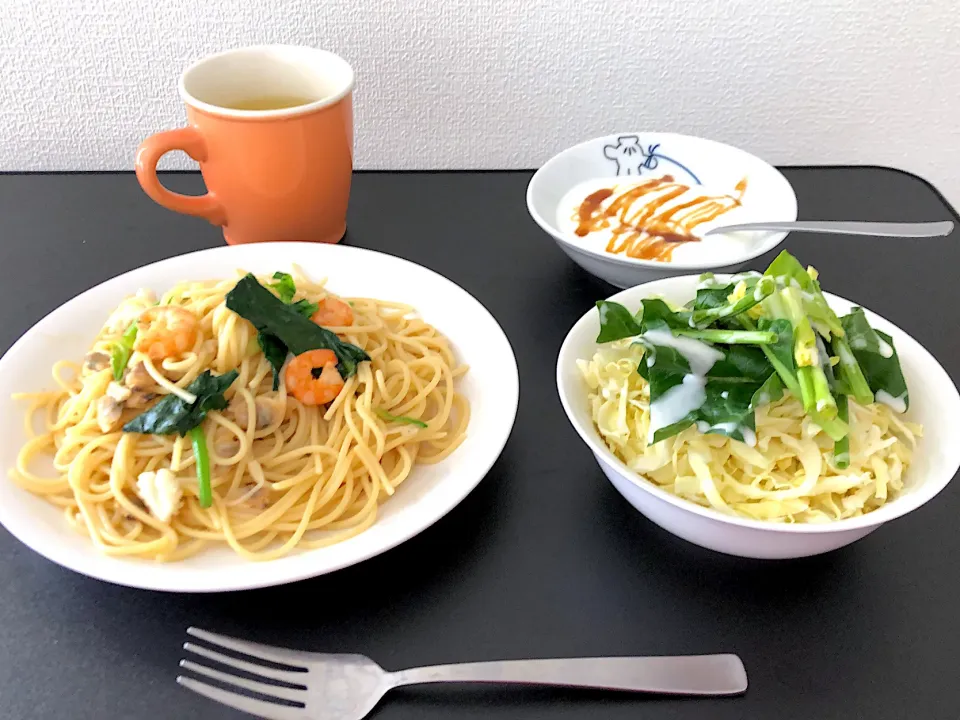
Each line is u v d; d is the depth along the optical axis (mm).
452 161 555
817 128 551
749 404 253
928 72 525
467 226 446
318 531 287
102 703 221
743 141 556
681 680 225
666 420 254
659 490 235
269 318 302
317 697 221
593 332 301
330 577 258
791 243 427
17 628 240
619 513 283
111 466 291
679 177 446
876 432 261
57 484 275
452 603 251
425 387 335
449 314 358
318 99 416
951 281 398
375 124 533
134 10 476
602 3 480
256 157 363
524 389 336
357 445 301
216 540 277
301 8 477
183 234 427
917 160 572
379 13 479
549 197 425
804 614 249
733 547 246
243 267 367
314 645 238
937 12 497
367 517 284
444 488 266
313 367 309
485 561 265
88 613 245
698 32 497
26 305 371
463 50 497
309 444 310
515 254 423
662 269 344
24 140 537
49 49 492
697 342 266
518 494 290
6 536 270
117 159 551
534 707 223
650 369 260
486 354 333
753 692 227
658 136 453
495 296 392
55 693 223
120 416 289
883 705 224
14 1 469
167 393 296
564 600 253
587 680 223
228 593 252
